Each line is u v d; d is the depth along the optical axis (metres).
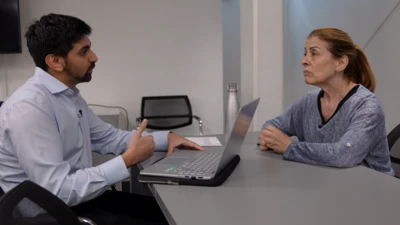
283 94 2.81
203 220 0.91
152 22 3.80
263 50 2.76
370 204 1.00
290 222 0.89
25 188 0.84
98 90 3.77
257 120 2.79
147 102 3.71
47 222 0.87
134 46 3.79
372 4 3.24
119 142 1.76
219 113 4.05
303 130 1.72
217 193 1.10
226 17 5.29
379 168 1.51
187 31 3.89
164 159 1.44
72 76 1.44
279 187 1.15
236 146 1.37
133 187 1.87
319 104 1.63
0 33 3.31
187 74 3.95
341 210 0.96
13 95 1.34
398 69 3.08
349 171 1.31
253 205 1.00
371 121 1.42
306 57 1.55
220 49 3.97
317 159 1.38
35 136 1.25
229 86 2.08
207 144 1.77
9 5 3.29
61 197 1.24
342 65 1.51
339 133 1.53
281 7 2.74
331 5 3.62
